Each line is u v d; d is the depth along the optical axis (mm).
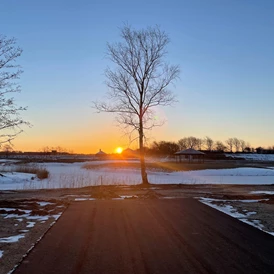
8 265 5488
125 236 7375
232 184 23469
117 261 5676
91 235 7473
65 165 57875
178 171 39625
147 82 23188
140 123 23094
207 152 94125
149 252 6184
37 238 7246
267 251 6238
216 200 13484
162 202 12664
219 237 7270
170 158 77938
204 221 9000
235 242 6852
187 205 11891
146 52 23031
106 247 6520
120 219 9289
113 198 14250
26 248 6473
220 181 27625
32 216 9867
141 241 6953
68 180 28219
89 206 11688
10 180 26156
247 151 116562
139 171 40750
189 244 6715
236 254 6043
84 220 9148
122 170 42438
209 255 5988
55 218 9539
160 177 32281
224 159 77625
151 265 5461
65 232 7766
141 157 22984
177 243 6793
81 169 46531
